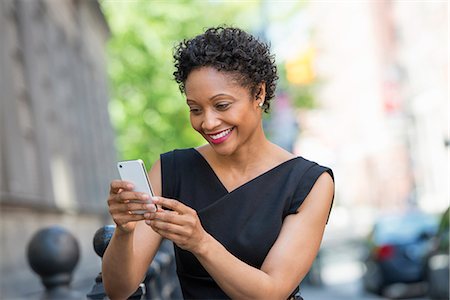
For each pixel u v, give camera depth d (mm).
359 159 51562
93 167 23203
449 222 13484
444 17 31453
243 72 2930
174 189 3176
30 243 4367
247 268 2814
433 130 34375
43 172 14852
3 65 12602
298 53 35781
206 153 3180
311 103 35250
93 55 26250
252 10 37531
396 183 42438
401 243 17188
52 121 17203
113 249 2900
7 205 11797
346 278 28156
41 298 4285
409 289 17703
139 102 32375
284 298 2992
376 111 45688
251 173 3115
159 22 32312
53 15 18828
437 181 34594
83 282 13695
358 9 47625
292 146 27188
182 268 3156
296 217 3068
